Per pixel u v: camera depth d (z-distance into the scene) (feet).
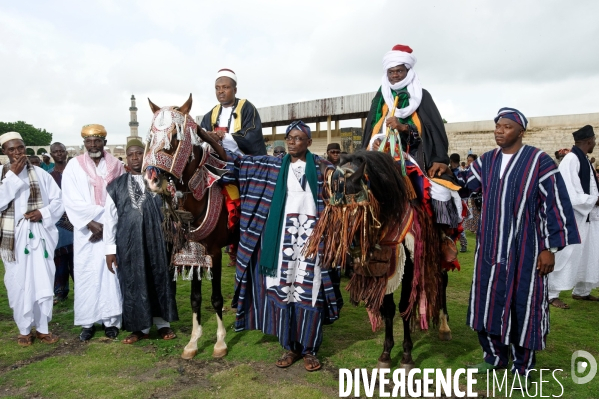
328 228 11.05
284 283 12.69
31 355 14.38
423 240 12.13
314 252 11.37
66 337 15.94
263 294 13.47
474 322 12.06
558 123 70.33
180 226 13.14
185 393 11.66
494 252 11.67
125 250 14.74
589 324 16.93
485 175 12.19
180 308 18.81
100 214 15.16
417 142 13.41
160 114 11.89
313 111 75.00
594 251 19.39
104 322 15.70
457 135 79.36
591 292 22.09
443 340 15.19
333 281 13.52
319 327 12.81
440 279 13.21
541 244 11.36
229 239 14.53
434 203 12.52
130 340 15.10
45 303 15.25
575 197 18.48
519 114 11.63
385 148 13.00
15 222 14.92
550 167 11.23
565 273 18.74
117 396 11.47
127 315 14.85
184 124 12.05
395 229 11.58
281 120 80.02
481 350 14.38
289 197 12.84
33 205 15.33
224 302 19.65
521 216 11.39
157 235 14.89
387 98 13.82
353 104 70.03
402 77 13.48
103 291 15.31
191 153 12.38
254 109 15.98
